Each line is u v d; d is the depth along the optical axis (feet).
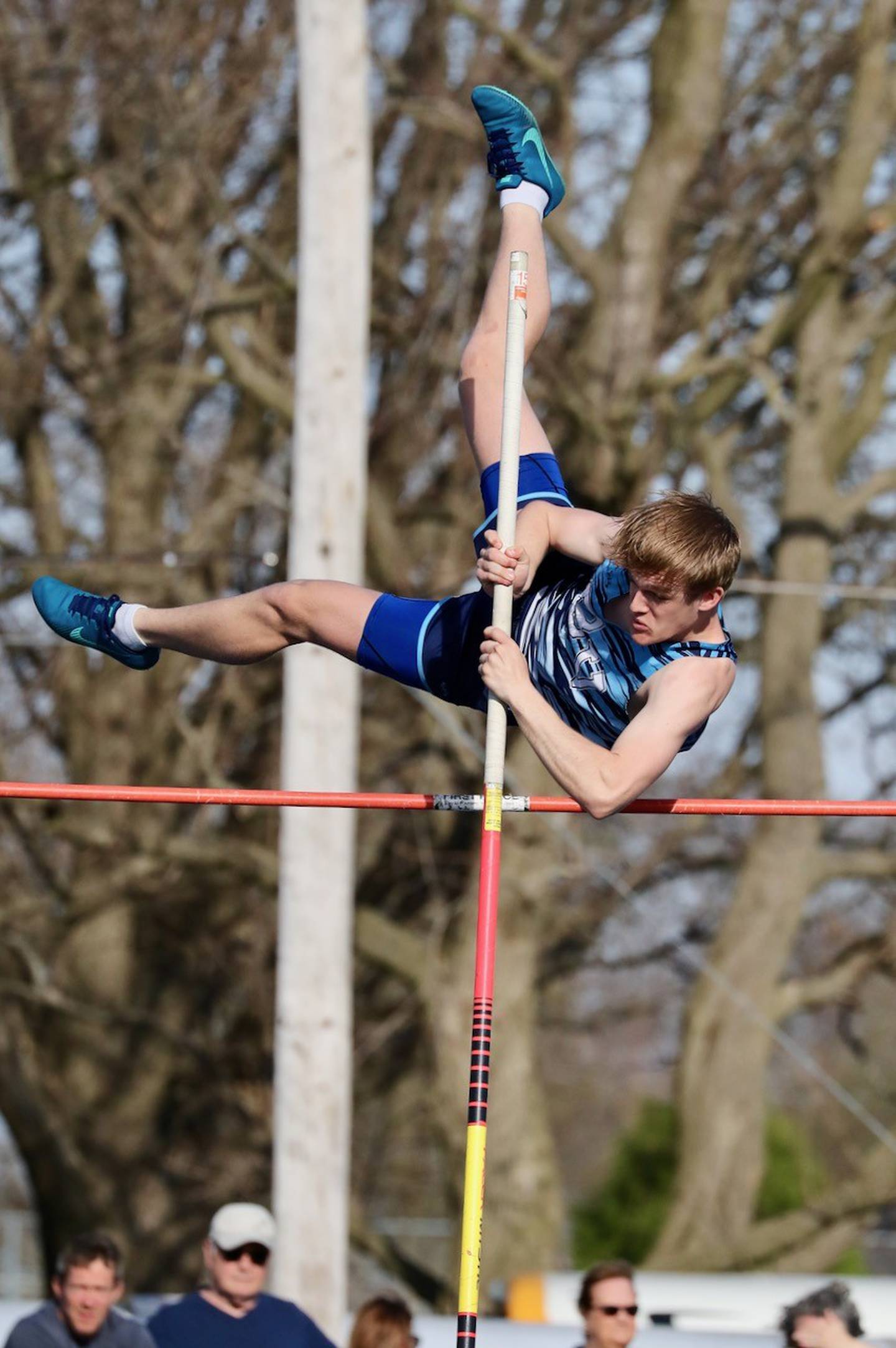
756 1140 120.26
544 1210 117.70
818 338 120.26
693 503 35.86
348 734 80.89
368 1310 52.90
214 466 120.78
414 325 120.06
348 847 81.05
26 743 130.41
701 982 122.21
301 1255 79.15
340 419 82.17
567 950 138.10
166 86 119.03
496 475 40.98
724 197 119.85
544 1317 78.33
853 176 116.47
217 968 137.28
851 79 121.39
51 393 127.24
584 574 38.75
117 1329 51.47
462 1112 117.39
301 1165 79.41
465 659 39.70
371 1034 136.67
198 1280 136.98
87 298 128.36
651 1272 115.85
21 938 125.08
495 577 37.42
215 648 41.81
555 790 117.80
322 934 80.07
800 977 140.97
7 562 105.81
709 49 114.42
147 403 124.67
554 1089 213.05
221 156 122.62
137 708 126.31
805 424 119.55
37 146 123.13
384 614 40.32
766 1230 117.08
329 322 82.33
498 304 42.63
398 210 123.95
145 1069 135.95
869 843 132.77
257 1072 134.51
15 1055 125.29
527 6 122.52
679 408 117.39
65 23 122.52
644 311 113.50
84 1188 130.21
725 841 135.54
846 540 127.85
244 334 122.21
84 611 43.09
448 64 120.06
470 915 118.52
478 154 118.83
